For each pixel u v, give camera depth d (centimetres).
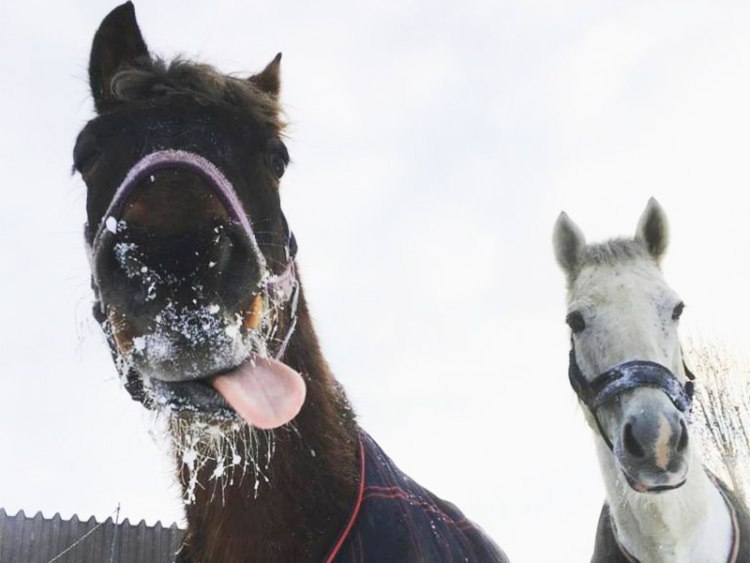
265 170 187
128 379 169
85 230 197
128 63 193
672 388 284
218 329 145
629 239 334
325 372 212
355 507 196
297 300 204
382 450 243
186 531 217
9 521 809
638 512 289
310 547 186
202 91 181
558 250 343
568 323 325
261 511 183
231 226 156
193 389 150
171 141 171
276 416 146
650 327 296
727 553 290
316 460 194
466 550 235
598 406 300
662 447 268
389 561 192
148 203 154
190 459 167
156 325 144
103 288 153
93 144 184
